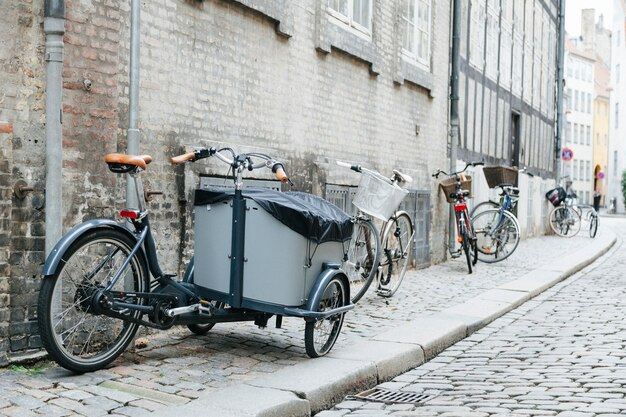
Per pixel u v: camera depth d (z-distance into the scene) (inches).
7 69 181.5
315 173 336.2
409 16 443.8
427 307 309.7
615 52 2391.7
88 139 202.7
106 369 187.0
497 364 227.8
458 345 257.3
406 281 390.0
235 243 201.6
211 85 261.0
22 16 184.4
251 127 286.8
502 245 488.7
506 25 740.0
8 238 180.1
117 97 213.8
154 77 232.7
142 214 190.1
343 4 365.7
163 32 236.1
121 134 218.8
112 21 209.5
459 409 178.2
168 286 198.2
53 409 154.4
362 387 198.7
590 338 259.9
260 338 233.0
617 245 740.7
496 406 180.4
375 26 395.9
